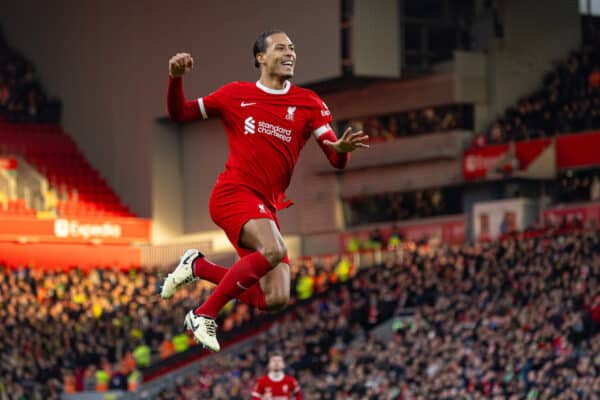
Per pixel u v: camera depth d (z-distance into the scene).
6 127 115.81
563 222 79.88
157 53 106.69
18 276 96.19
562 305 65.56
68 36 118.88
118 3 111.50
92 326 89.06
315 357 75.50
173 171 109.81
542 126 86.94
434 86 91.44
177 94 18.67
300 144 19.30
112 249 106.75
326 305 83.69
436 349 67.25
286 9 92.31
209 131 107.62
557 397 56.88
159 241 108.75
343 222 99.25
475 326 68.75
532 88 92.12
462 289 74.31
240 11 97.00
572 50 93.81
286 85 19.25
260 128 18.94
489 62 91.62
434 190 93.44
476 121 91.25
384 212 97.12
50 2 121.12
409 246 89.38
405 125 94.50
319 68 89.12
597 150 82.62
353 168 97.31
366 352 72.31
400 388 65.12
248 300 19.30
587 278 67.50
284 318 86.38
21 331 86.06
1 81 118.50
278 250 18.52
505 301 69.44
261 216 18.67
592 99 85.50
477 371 62.06
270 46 19.00
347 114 97.75
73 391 84.19
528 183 87.88
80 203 108.81
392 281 80.94
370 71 87.19
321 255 99.88
